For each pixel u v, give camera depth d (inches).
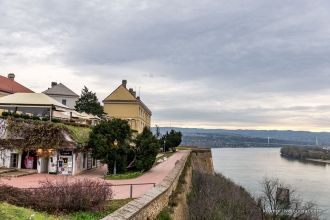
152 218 642.8
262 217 1496.1
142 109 3262.8
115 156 1312.7
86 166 1451.8
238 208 1412.4
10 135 1254.9
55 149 1258.0
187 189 1366.9
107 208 634.8
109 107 2982.3
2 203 534.9
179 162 1609.3
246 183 3248.0
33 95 1544.0
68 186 610.9
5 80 2210.9
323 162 7101.4
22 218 474.0
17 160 1264.8
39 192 592.7
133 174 1263.5
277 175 4350.4
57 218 532.1
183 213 1027.3
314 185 3558.1
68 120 1568.7
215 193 1533.0
